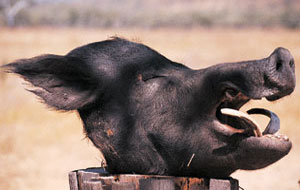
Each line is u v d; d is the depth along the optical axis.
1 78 49.38
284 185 24.16
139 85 9.36
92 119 9.56
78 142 32.91
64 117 38.84
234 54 77.56
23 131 34.81
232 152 8.49
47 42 101.50
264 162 8.41
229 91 8.49
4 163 28.31
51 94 9.48
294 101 40.88
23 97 43.91
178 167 9.07
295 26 194.75
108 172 9.76
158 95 9.20
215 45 97.94
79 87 9.50
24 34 134.88
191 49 86.94
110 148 9.45
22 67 9.32
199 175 9.11
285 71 8.02
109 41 9.96
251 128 8.39
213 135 8.66
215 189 8.73
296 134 32.44
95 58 9.61
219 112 8.88
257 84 8.16
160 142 9.08
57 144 32.41
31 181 25.09
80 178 9.70
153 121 9.14
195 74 8.99
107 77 9.47
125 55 9.68
